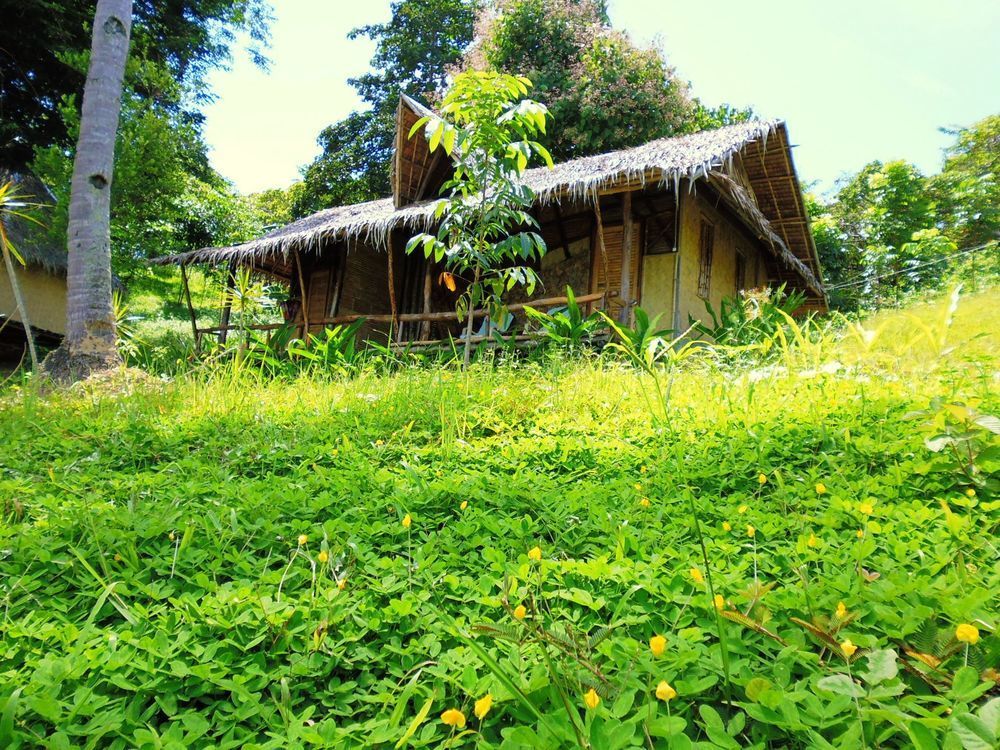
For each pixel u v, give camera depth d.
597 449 3.20
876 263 20.98
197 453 3.45
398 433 3.88
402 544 2.10
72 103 13.62
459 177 5.18
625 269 8.74
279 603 1.58
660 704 1.23
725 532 1.99
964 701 1.10
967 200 24.55
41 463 3.25
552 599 1.66
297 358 8.44
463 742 1.20
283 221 33.06
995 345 5.59
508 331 10.29
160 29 18.94
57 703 1.20
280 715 1.29
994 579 1.49
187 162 20.66
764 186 12.38
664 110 19.91
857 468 2.59
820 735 1.10
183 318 21.12
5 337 13.19
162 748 1.15
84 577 1.82
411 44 27.30
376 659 1.44
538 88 20.03
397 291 14.09
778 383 3.98
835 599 1.46
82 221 8.23
